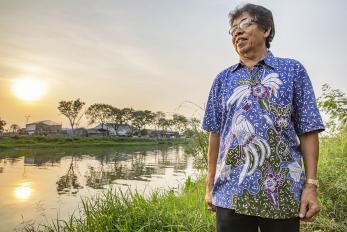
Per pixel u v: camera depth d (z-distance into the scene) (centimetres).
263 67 183
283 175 171
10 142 7325
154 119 12131
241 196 174
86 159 3706
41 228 718
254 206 171
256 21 188
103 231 377
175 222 371
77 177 1980
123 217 392
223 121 194
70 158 3875
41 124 11825
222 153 188
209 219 367
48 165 2894
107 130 11894
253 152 174
